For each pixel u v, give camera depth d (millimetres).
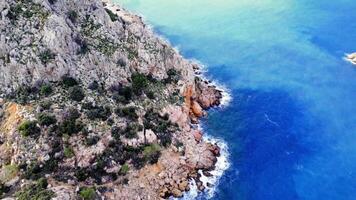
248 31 160875
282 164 108625
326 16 168250
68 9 112688
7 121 95812
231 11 173875
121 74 111125
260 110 124938
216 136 115938
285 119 121812
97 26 115250
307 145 113812
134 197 94938
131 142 100062
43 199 82875
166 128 108062
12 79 99625
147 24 166625
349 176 105375
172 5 179750
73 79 103000
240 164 108125
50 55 101562
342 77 136875
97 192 91062
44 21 103000
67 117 96438
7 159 91812
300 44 152500
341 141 114750
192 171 104250
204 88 128500
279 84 135000
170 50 124750
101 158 95500
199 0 183125
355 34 156500
